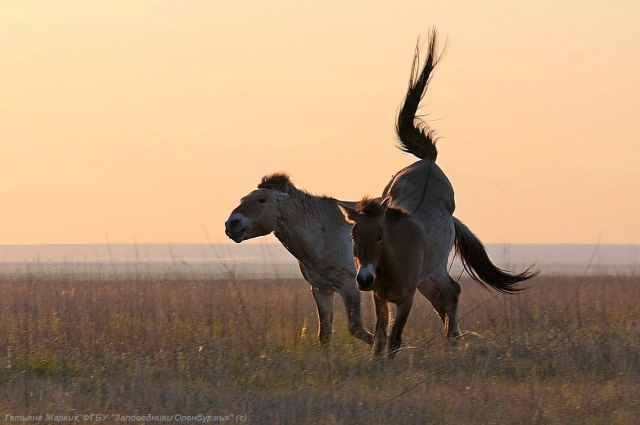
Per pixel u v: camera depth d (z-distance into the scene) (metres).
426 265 43.75
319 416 29.34
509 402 30.66
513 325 44.81
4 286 67.19
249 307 53.31
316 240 44.47
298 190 44.97
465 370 36.19
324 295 45.50
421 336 45.16
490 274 50.66
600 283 77.88
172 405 30.34
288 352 39.56
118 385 32.97
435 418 29.06
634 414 29.56
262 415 29.52
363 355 40.06
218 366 35.78
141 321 44.38
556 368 36.47
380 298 40.47
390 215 40.44
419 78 51.00
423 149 50.56
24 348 39.56
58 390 32.41
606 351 38.56
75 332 42.19
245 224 43.25
